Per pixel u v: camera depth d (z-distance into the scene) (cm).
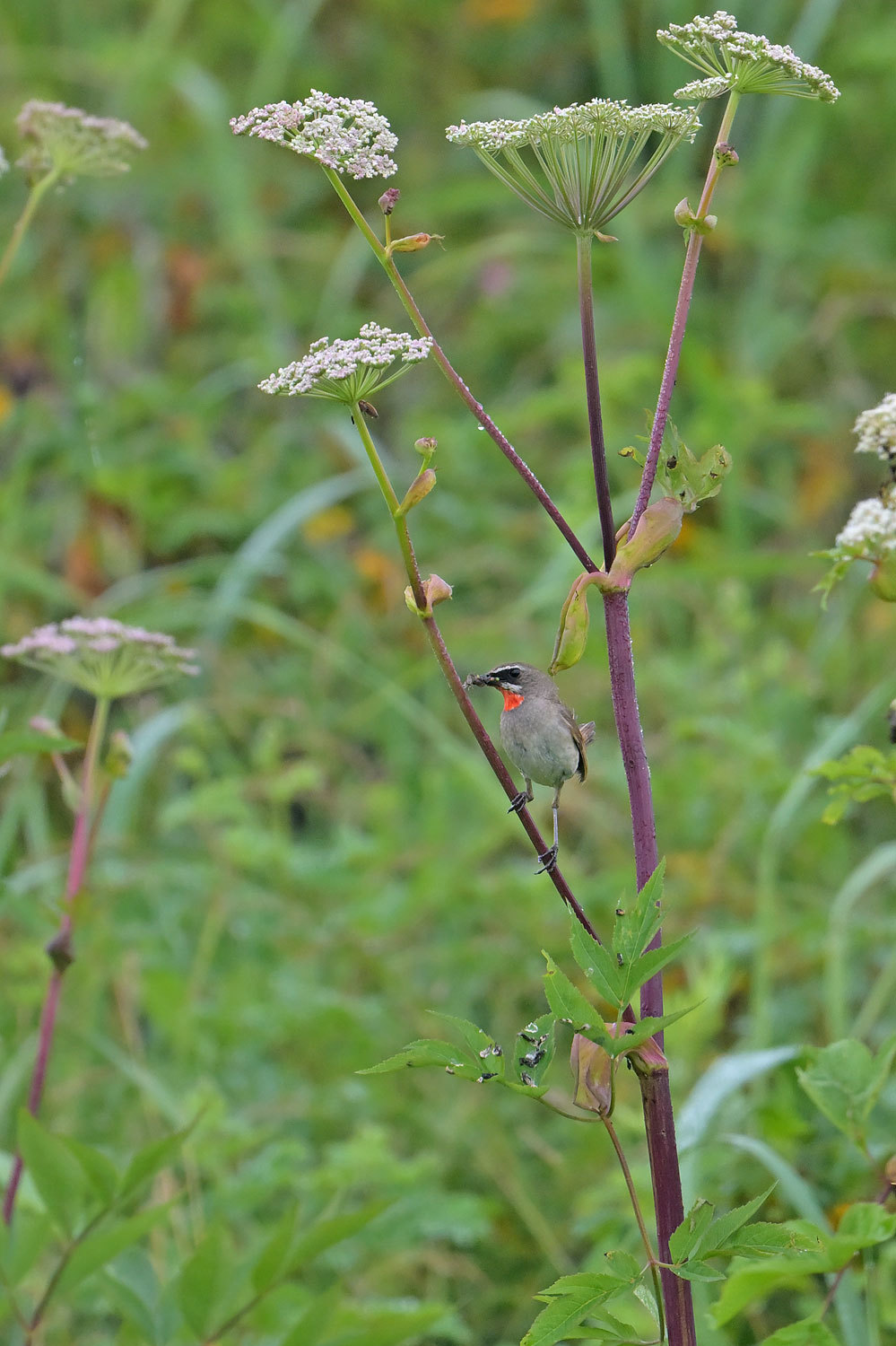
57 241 1675
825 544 1463
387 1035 973
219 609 1234
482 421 454
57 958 596
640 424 1500
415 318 453
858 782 520
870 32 1780
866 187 1812
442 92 1914
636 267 1614
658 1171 442
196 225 1770
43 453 1395
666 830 1142
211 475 1470
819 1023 943
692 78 1762
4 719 632
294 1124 912
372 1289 779
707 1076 697
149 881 1049
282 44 1789
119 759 618
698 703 1188
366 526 1490
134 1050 930
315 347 434
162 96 1820
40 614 1344
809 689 1230
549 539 1379
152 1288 478
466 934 1039
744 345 1592
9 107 1736
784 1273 408
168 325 1655
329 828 1223
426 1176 830
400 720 1278
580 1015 409
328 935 1017
